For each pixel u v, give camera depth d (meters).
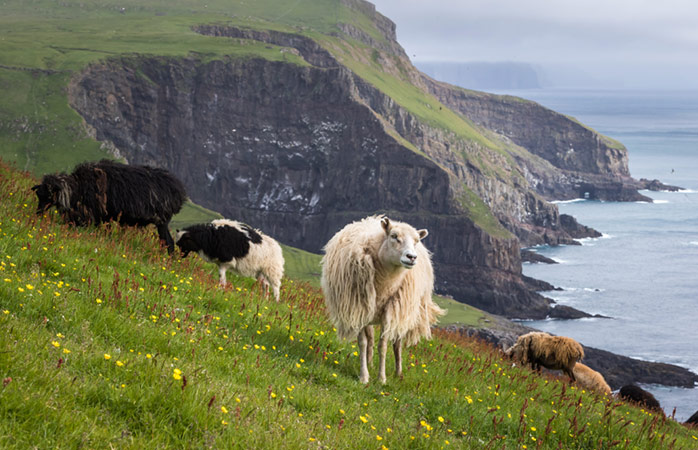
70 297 8.95
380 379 10.81
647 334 140.88
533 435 10.48
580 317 157.75
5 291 8.11
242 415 6.43
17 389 5.28
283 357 10.09
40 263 10.55
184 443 5.58
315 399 8.07
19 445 4.75
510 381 14.86
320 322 14.24
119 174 16.00
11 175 20.84
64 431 5.09
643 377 110.44
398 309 10.95
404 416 8.95
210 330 10.09
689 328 145.25
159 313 9.88
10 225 12.37
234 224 16.94
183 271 14.86
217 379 7.46
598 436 11.22
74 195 15.36
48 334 7.05
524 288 191.88
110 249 13.76
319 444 6.37
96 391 5.93
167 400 6.06
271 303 14.79
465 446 8.68
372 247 10.84
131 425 5.70
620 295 178.12
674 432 15.85
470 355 17.09
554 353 19.52
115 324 8.30
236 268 16.81
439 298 160.25
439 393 10.95
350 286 10.77
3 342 6.00
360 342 10.95
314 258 188.38
